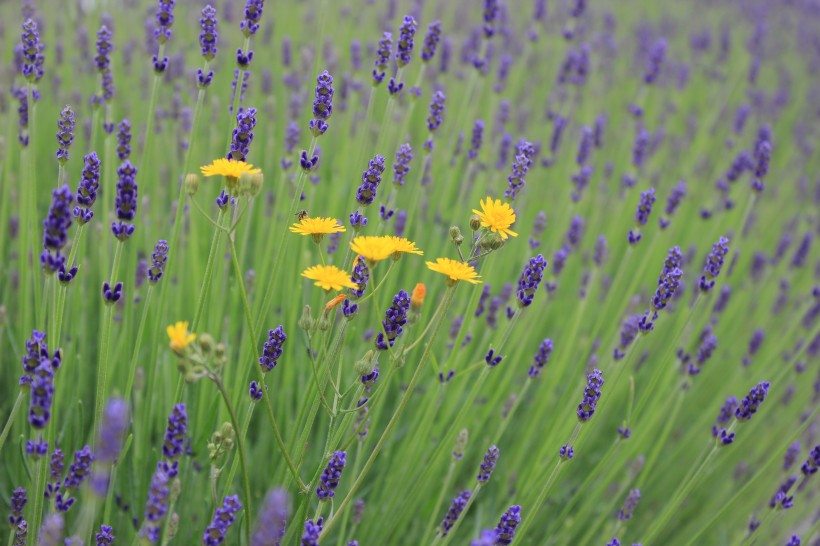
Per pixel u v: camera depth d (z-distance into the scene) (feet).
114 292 8.07
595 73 25.57
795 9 40.55
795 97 33.09
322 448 11.79
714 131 26.45
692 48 30.25
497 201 8.13
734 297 19.06
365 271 8.07
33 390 6.69
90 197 7.93
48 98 17.57
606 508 11.48
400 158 10.30
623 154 22.00
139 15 22.91
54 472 8.31
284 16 22.77
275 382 11.64
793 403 16.30
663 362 10.83
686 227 22.08
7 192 12.86
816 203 22.66
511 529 7.84
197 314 9.07
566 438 11.32
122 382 11.18
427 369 13.71
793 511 13.56
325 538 10.90
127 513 10.17
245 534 8.09
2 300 13.74
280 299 13.35
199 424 10.52
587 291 13.04
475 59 14.89
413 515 12.26
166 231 14.19
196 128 9.99
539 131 22.26
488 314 12.26
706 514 14.29
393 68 19.10
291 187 13.80
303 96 16.31
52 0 21.33
